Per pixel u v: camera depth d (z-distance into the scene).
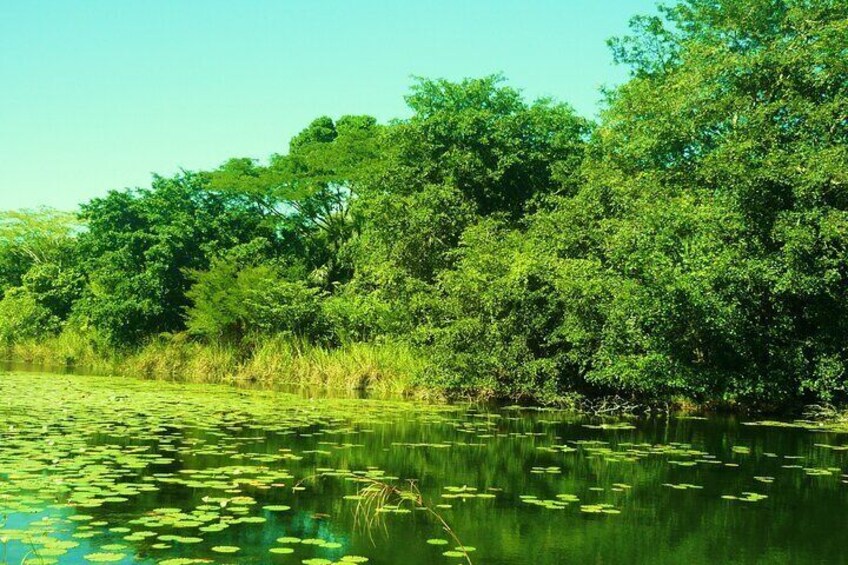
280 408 12.16
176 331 23.33
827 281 13.18
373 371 17.28
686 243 13.48
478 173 21.78
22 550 4.16
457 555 4.43
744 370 14.05
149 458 7.16
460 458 7.82
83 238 28.56
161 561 4.06
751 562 4.52
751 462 8.25
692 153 17.53
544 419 12.23
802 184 13.48
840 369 13.73
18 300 27.72
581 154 22.28
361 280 22.44
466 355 14.86
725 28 17.98
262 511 5.27
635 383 13.57
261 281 20.84
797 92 15.37
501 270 15.35
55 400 12.17
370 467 7.11
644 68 21.69
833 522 5.55
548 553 4.54
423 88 23.88
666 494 6.38
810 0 16.88
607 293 13.70
